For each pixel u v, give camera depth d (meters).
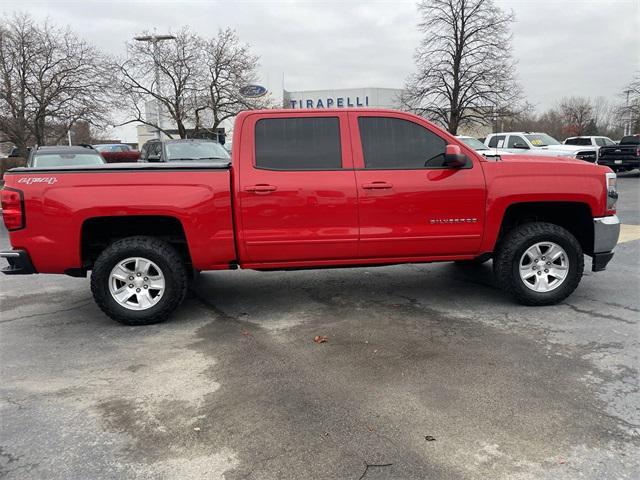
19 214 4.50
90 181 4.54
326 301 5.45
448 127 34.22
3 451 2.79
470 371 3.66
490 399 3.25
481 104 33.25
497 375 3.58
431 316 4.88
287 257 4.83
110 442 2.87
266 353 4.08
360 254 4.89
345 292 5.79
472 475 2.51
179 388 3.50
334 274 6.62
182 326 4.77
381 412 3.12
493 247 5.00
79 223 4.54
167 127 34.38
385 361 3.87
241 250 4.75
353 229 4.79
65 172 4.55
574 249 4.96
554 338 4.25
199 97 28.62
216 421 3.06
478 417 3.04
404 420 3.02
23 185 4.51
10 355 4.13
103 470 2.62
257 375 3.68
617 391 3.32
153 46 27.11
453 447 2.74
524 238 4.91
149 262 4.71
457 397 3.28
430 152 4.89
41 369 3.85
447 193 4.82
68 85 25.14
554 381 3.48
